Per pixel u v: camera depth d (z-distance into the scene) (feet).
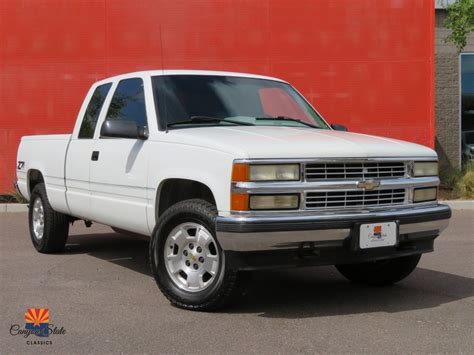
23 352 13.15
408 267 18.20
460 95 53.67
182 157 16.22
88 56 43.60
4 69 43.32
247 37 43.98
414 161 16.65
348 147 15.61
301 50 44.06
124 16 43.55
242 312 15.97
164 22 43.68
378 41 43.98
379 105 44.16
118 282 19.45
